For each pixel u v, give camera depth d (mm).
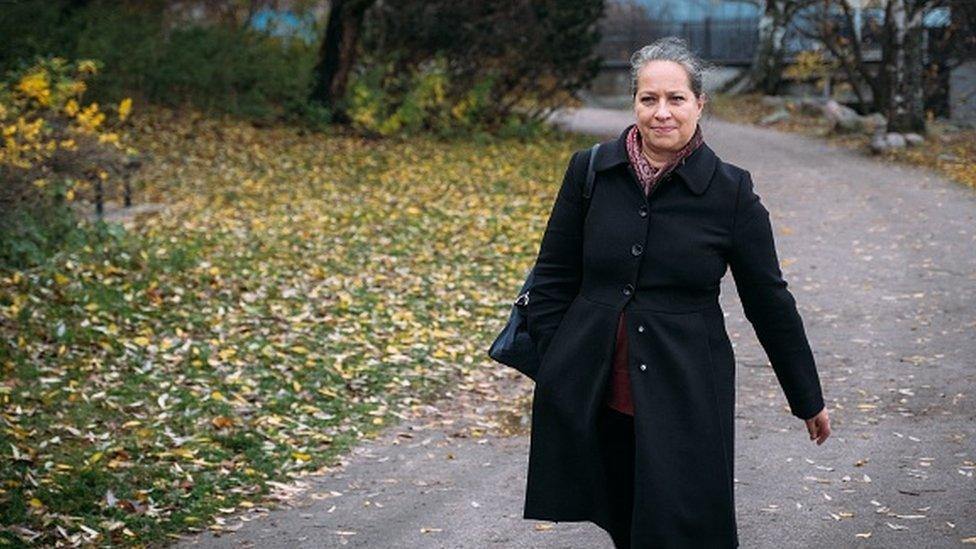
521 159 24609
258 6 30766
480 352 10570
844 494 6879
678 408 4441
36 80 15383
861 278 13320
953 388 9117
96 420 8367
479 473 7566
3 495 6832
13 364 9289
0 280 11250
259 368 9773
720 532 4453
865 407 8680
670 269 4473
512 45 27797
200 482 7270
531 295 4684
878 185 21000
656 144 4445
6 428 7930
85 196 16188
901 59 27297
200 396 9016
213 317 11188
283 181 20766
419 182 21156
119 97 25172
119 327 10586
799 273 13688
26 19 24672
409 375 9812
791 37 41625
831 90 39406
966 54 31188
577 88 29109
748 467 7422
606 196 4547
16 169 12180
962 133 28375
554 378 4559
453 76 27859
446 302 12391
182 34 27844
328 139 25891
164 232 15516
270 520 6762
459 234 16312
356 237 15852
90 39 25531
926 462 7395
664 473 4391
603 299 4543
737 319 11594
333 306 11914
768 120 34781
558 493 4574
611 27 49188
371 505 6996
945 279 13109
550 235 4660
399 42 27875
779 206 18844
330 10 27828
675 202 4484
